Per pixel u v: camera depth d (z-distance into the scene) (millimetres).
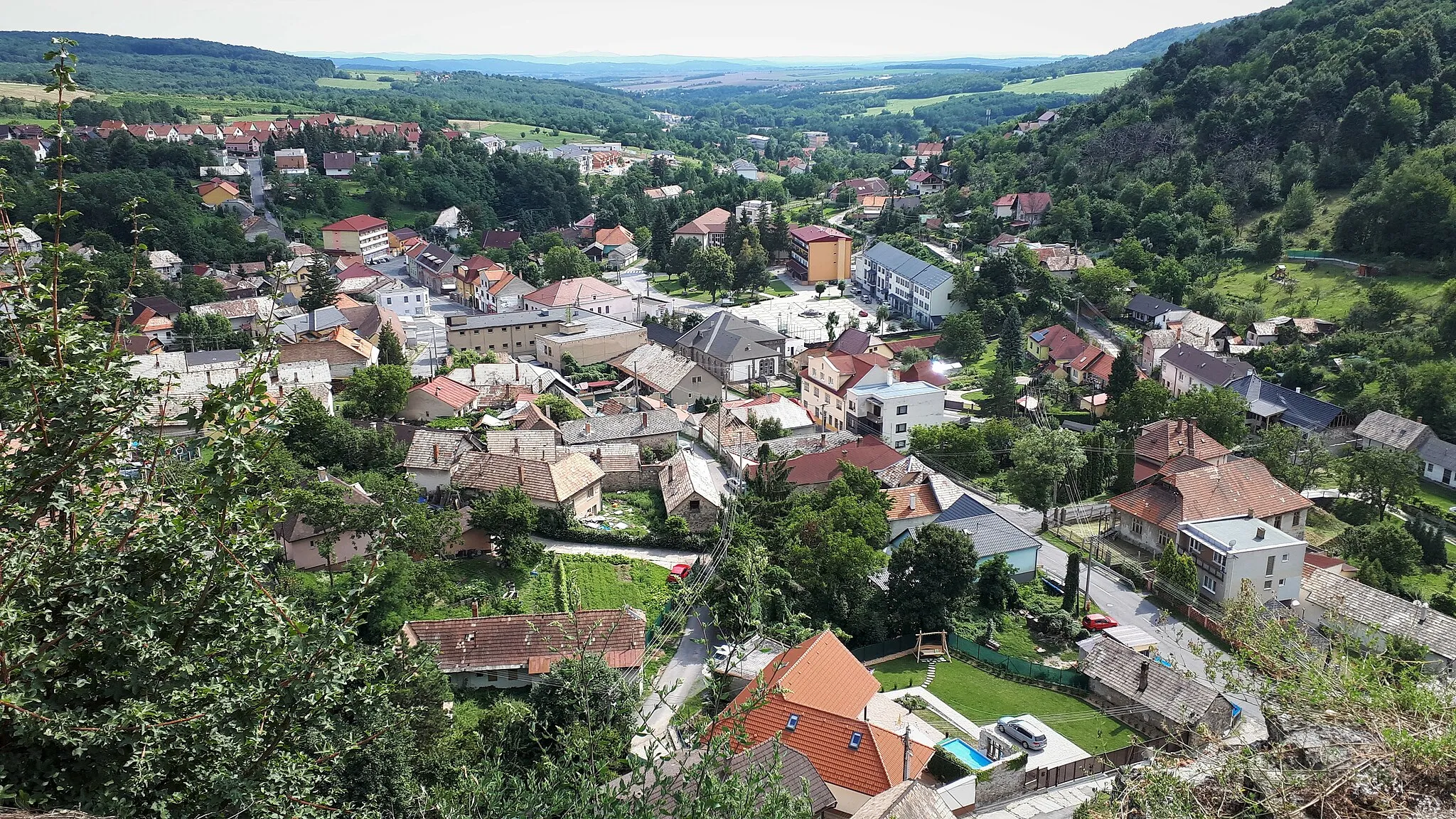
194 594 17203
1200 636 63312
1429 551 78875
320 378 93250
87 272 18078
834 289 176000
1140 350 127000
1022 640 61719
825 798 40062
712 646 56531
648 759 19281
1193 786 20406
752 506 68000
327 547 57562
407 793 26625
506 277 160250
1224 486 76812
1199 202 163375
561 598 61875
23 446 17469
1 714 15070
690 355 129375
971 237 180375
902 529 71875
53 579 16266
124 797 15953
